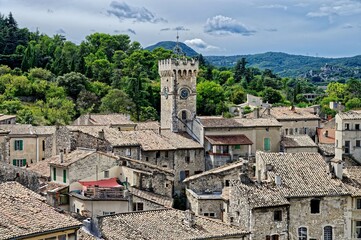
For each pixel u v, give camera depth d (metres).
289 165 81.69
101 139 103.50
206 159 117.06
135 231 57.50
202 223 62.28
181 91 127.06
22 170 77.12
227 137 118.62
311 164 82.62
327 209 77.56
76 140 102.62
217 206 90.19
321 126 165.00
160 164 110.38
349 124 121.62
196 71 128.50
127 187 86.12
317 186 78.25
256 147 120.94
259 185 77.00
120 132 111.56
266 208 73.69
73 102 195.62
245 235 60.69
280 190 76.44
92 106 191.62
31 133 115.62
